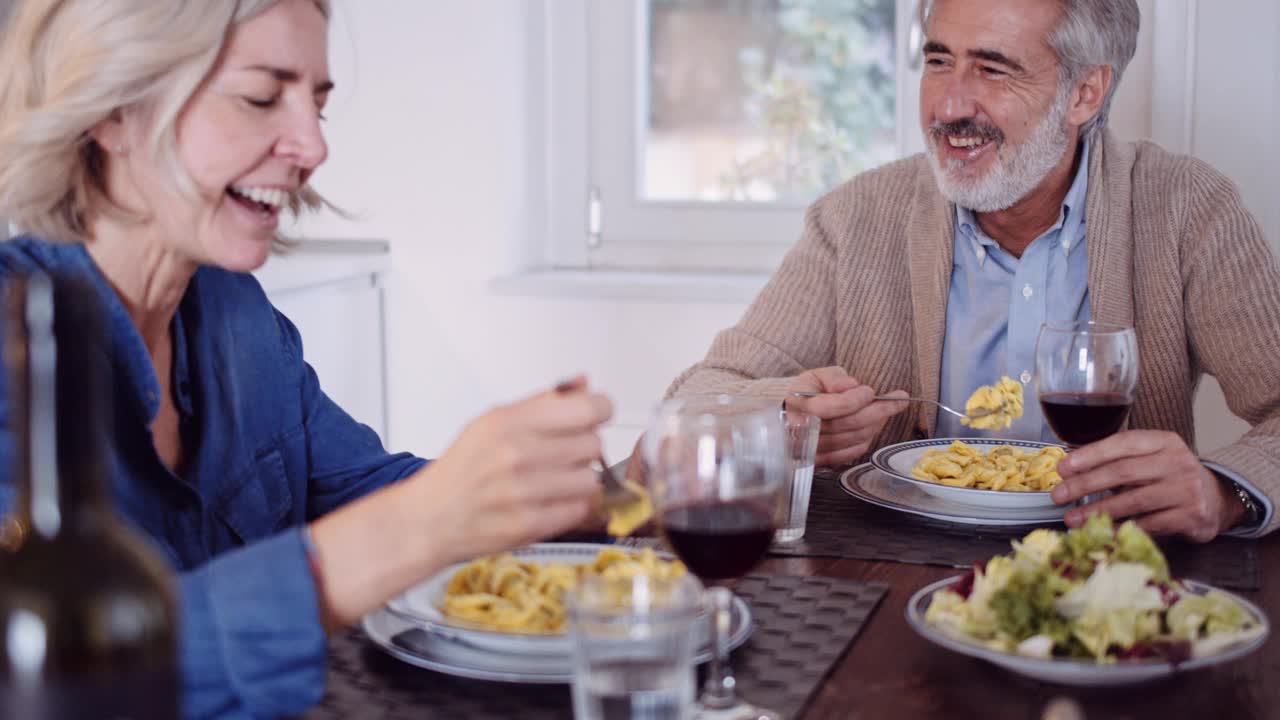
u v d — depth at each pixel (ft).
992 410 4.78
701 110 10.22
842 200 6.56
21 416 1.61
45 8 3.37
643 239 10.35
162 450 3.97
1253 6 8.36
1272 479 4.17
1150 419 5.98
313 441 4.64
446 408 10.00
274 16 3.38
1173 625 2.91
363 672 3.00
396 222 9.87
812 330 6.45
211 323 4.11
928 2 5.86
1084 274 6.03
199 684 2.59
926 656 3.08
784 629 3.23
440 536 2.72
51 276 1.62
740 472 2.95
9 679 1.55
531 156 10.16
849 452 5.16
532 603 3.08
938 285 6.16
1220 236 5.78
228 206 3.54
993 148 5.74
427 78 9.67
